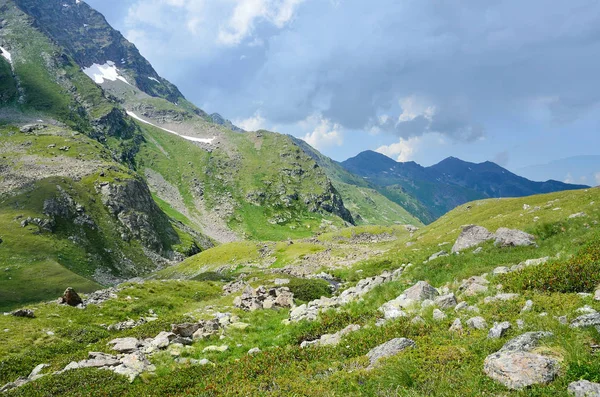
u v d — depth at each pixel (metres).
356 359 12.03
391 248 74.62
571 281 13.42
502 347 9.45
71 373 16.41
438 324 13.30
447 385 8.71
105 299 40.09
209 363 16.92
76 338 27.11
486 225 45.69
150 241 180.62
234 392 11.91
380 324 15.48
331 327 17.86
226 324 24.59
